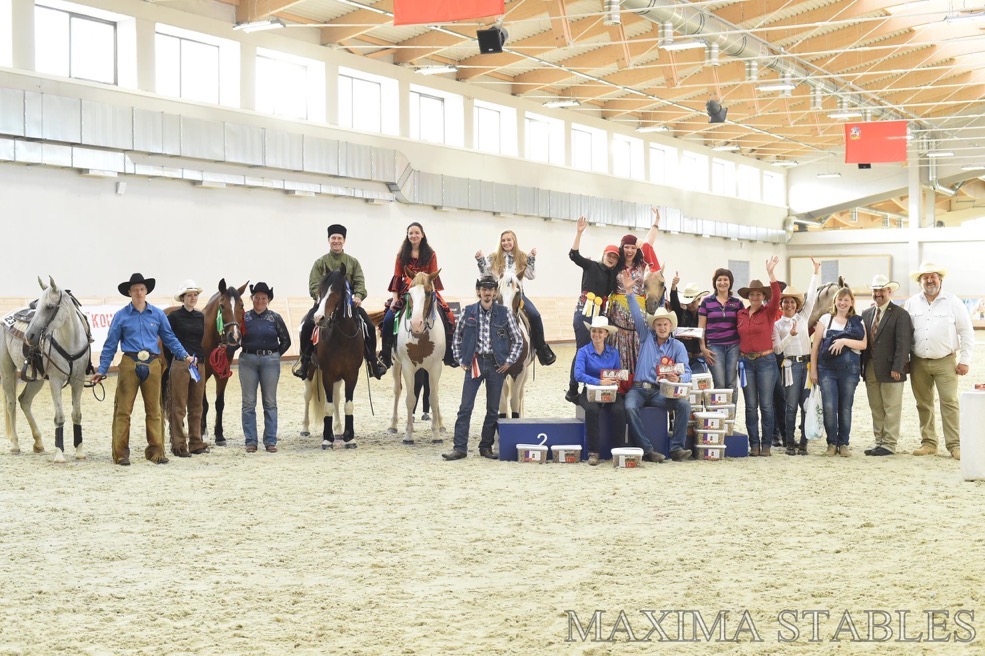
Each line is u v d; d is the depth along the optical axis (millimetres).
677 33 21625
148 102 19203
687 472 9273
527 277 11133
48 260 17719
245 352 10773
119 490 8430
